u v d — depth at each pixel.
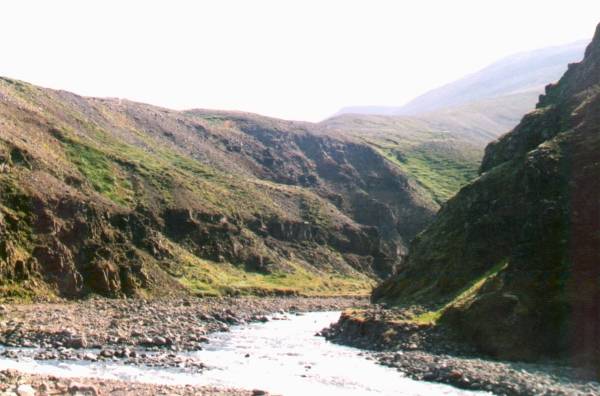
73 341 54.03
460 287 67.75
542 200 60.03
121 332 61.22
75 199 105.44
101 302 90.06
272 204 184.75
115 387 38.00
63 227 99.25
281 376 45.31
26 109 145.75
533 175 66.69
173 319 75.88
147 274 107.69
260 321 85.69
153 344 57.09
